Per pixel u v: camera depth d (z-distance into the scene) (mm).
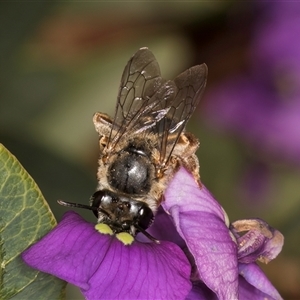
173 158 116
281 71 157
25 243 112
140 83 119
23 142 142
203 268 111
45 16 145
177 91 119
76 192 139
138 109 118
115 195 114
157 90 119
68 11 157
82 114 156
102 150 117
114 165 115
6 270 112
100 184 115
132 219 113
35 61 154
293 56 156
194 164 116
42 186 138
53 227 112
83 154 156
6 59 145
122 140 117
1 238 111
